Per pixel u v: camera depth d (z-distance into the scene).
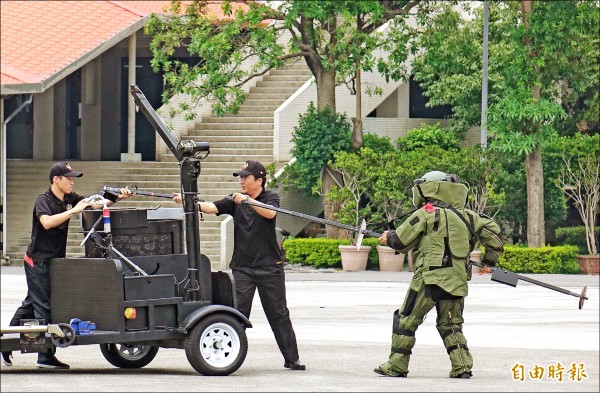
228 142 63.91
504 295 45.16
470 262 23.38
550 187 60.72
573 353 28.64
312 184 59.34
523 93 54.91
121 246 22.41
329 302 41.78
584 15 54.94
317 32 58.03
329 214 58.12
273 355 27.30
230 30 56.34
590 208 57.12
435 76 65.81
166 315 22.42
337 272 54.50
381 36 62.38
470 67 62.56
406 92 68.38
